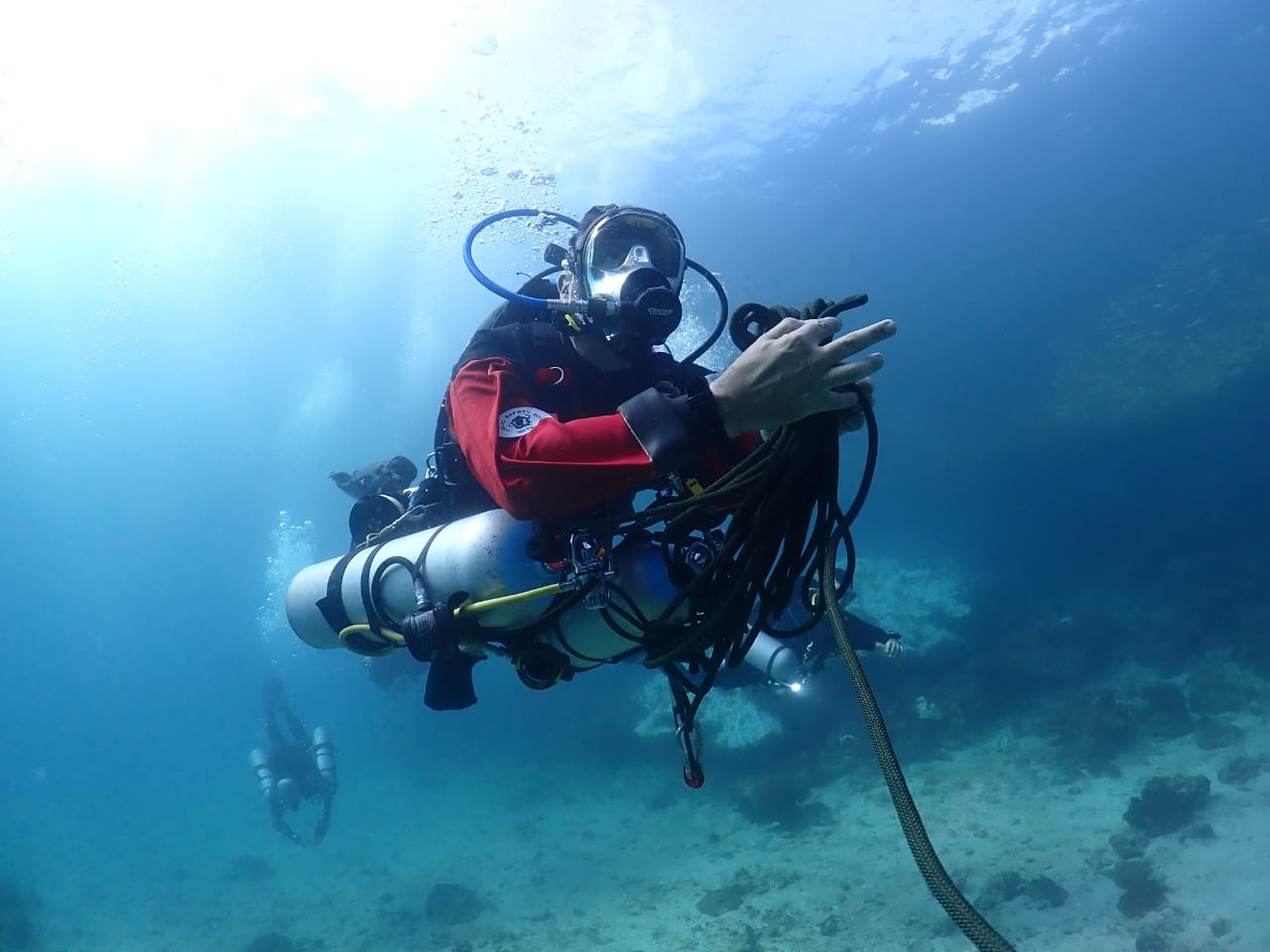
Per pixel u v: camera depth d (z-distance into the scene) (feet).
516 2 62.18
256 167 83.25
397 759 71.46
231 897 45.85
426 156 79.51
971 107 94.84
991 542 78.89
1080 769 34.12
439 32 64.69
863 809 35.86
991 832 30.83
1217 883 23.40
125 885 51.88
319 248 100.22
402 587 6.76
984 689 43.14
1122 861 25.90
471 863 43.39
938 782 36.27
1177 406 76.28
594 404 6.47
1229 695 37.09
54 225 94.38
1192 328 78.48
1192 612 46.88
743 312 5.00
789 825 36.50
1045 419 85.25
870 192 108.27
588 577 5.40
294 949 36.70
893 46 78.59
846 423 5.12
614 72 70.79
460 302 112.68
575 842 42.50
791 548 5.09
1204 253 79.41
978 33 80.74
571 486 4.72
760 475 4.88
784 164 94.22
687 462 4.60
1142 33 89.45
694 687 5.61
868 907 27.68
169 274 107.65
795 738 43.24
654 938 29.89
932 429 102.78
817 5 69.51
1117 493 76.38
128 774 110.42
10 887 49.06
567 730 60.90
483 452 5.03
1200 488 72.95
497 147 77.71
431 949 34.04
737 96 78.69
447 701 6.30
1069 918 24.04
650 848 39.01
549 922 33.94
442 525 7.42
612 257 6.36
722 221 103.45
